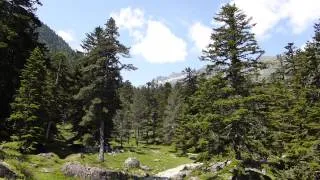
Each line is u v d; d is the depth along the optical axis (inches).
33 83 1624.0
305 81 1622.8
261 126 1201.4
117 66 1833.2
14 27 1763.0
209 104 1241.4
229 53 1212.5
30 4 1882.4
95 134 2144.4
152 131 4532.5
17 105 1561.3
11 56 1780.3
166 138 3705.7
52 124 2145.7
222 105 1189.7
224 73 1238.9
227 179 1286.9
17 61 1797.5
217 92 1220.5
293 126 1406.3
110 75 1819.6
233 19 1243.2
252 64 1233.4
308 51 1592.0
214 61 1258.0
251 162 1195.9
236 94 1222.9
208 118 1190.9
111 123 2074.3
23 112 1573.6
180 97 3777.1
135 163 2134.6
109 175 1245.7
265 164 1193.4
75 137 2230.6
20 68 1796.3
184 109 2898.6
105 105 1830.7
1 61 1676.9
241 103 1172.5
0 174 831.1
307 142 1257.4
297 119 1391.5
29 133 1555.1
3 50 1660.9
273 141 1283.2
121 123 3474.4
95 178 1198.9
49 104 1916.8
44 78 1712.6
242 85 1230.9
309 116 1321.4
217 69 1248.8
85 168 1198.9
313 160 1229.1
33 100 1601.9
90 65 1800.0
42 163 1195.9
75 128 2233.0
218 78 1210.6
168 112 3804.1
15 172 882.8
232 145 1202.6
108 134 2116.1
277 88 1706.4
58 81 2282.2
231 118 1144.2
